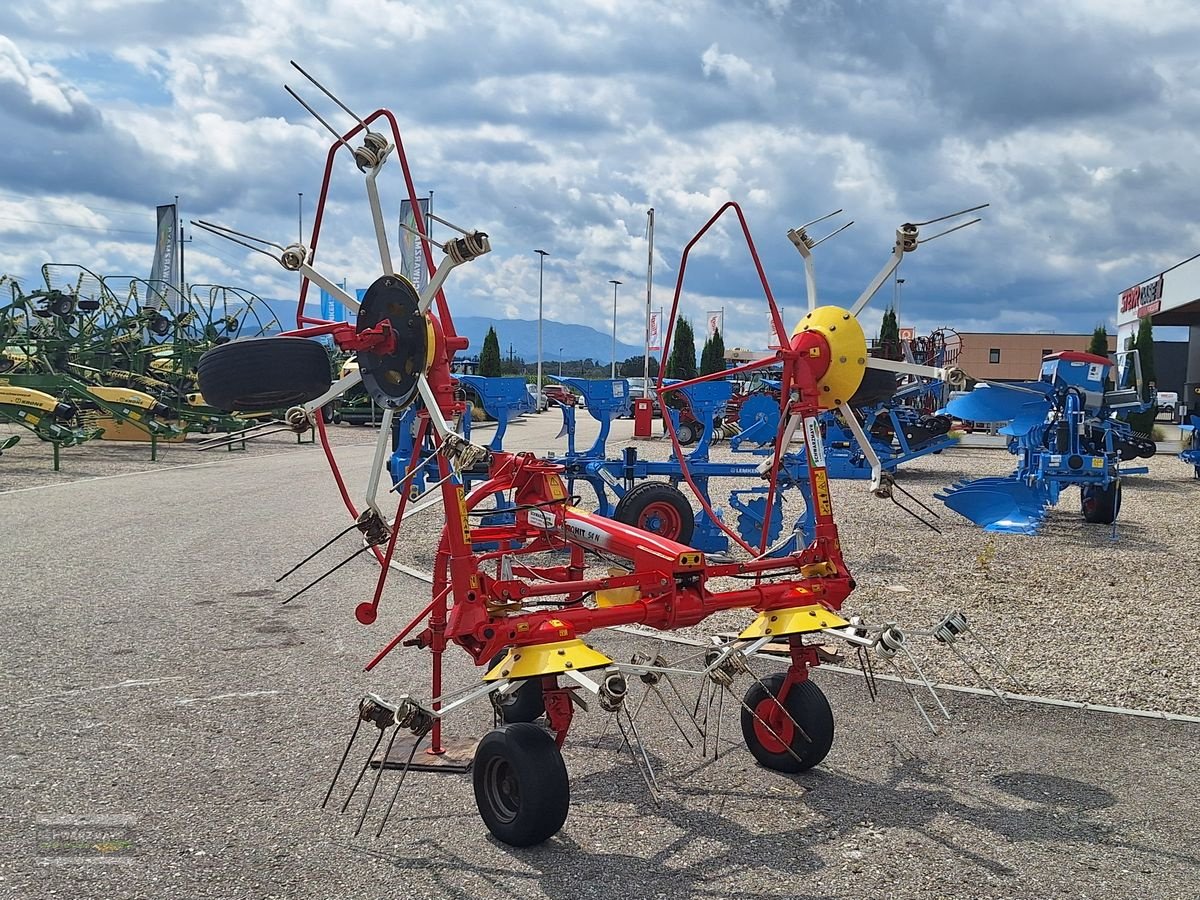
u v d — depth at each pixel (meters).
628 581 4.37
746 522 10.19
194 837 3.86
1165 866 3.68
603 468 10.02
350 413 34.03
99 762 4.63
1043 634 7.16
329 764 4.64
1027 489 12.48
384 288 4.10
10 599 7.98
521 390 10.73
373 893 3.44
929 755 4.80
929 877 3.58
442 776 4.52
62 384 20.56
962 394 13.98
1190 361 36.72
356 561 10.02
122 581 8.75
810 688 4.54
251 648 6.68
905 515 13.63
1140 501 15.94
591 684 3.53
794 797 4.30
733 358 27.52
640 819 4.07
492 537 5.29
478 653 4.12
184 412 23.75
